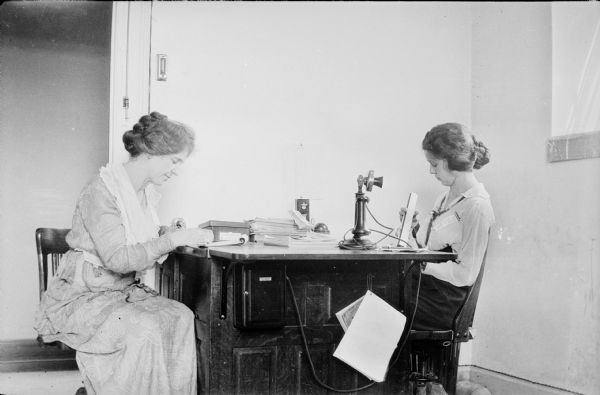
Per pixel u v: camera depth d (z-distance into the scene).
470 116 4.12
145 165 2.55
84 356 2.20
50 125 4.13
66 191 4.14
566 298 3.28
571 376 3.21
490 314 3.78
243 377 2.11
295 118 3.75
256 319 2.05
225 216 3.55
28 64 4.10
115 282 2.40
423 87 4.07
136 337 2.15
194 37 3.58
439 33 4.13
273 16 3.74
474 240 2.79
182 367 2.20
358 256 2.06
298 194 3.71
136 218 2.41
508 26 3.81
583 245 3.20
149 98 3.49
